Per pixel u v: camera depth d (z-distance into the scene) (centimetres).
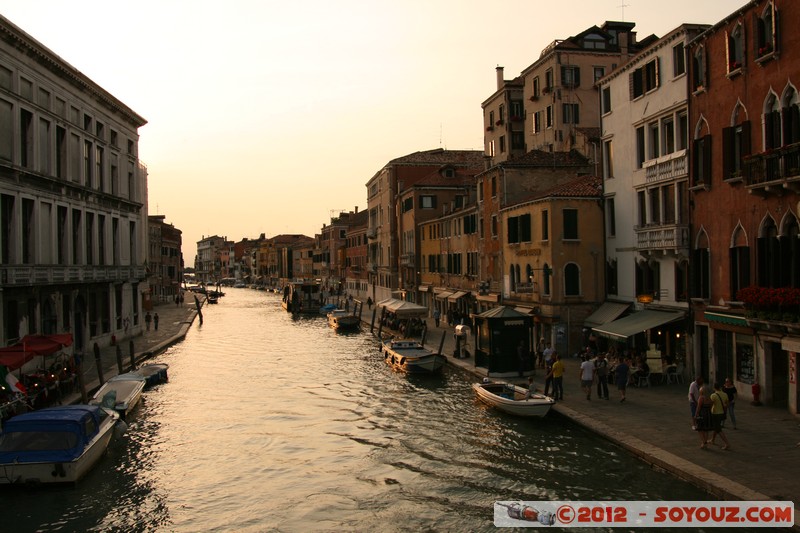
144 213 5175
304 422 2020
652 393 1995
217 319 6169
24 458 1392
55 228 2753
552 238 2695
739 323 1777
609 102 2631
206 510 1332
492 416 1989
